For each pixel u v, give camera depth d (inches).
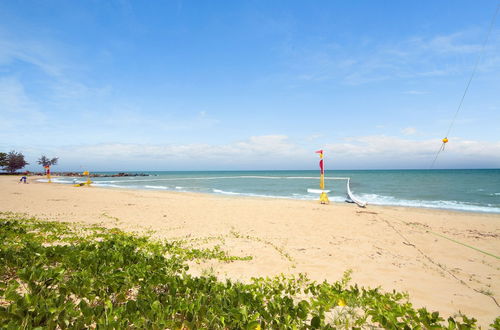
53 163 3971.5
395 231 382.6
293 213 533.0
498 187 1294.3
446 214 567.2
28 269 141.6
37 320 99.7
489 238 349.4
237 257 238.8
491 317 141.8
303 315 116.0
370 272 213.2
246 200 796.0
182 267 186.1
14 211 470.0
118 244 217.0
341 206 669.9
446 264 243.0
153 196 884.6
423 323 119.1
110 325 98.3
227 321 109.5
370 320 127.3
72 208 541.0
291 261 234.5
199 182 2130.9
